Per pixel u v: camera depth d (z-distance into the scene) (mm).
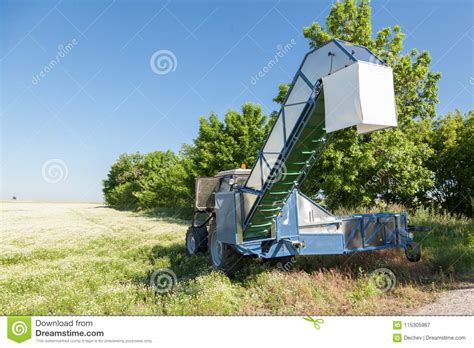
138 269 8789
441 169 19109
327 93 5586
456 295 6016
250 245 7285
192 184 28094
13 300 6301
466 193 18547
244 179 8969
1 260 10688
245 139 25828
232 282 7273
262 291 6410
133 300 6148
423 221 12445
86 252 12125
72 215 37906
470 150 18094
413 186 16344
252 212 7094
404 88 18359
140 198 44844
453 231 11258
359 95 5105
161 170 46312
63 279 7863
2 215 37750
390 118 5344
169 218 30312
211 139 27188
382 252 8656
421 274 7414
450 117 19938
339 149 15617
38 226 23594
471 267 7617
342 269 7660
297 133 6191
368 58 5648
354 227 7859
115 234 17266
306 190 17000
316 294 6148
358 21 17188
